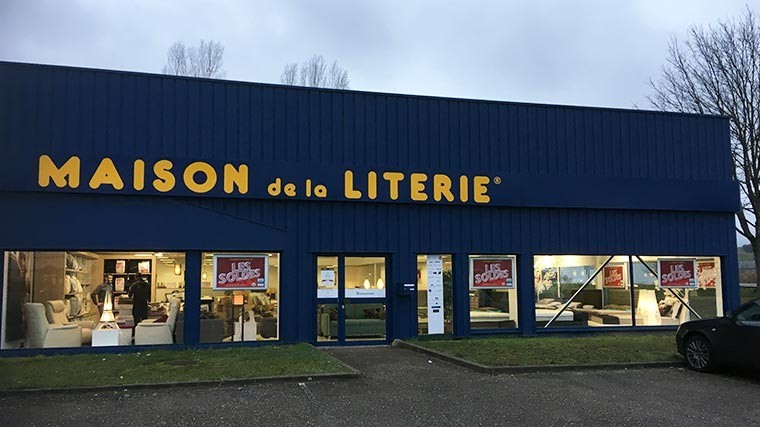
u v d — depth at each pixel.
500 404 8.35
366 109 14.34
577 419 7.65
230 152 13.39
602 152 15.74
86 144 12.61
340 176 13.88
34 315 12.27
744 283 41.31
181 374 9.66
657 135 16.19
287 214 13.66
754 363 9.78
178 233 12.95
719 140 16.62
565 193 15.23
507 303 14.96
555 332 15.05
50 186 12.29
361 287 14.09
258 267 13.48
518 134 15.25
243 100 13.60
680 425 7.41
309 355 11.42
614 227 15.67
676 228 16.09
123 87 12.95
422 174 14.40
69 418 7.46
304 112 13.95
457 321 14.47
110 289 12.80
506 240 14.96
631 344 13.15
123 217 12.68
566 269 15.38
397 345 13.76
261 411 7.86
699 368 10.73
